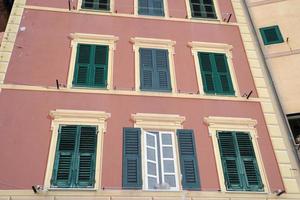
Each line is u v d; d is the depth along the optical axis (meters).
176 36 13.87
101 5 14.33
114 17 14.02
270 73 13.48
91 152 10.27
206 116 11.70
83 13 13.93
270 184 10.52
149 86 12.12
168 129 11.20
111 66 12.40
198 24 14.49
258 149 11.20
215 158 10.78
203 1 15.33
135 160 10.34
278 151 11.24
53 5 13.98
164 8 14.71
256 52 13.98
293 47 14.42
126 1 14.65
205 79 12.66
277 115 12.20
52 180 9.63
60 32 13.17
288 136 11.69
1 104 10.95
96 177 9.84
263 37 14.86
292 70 13.73
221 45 13.77
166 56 13.07
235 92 12.55
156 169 10.44
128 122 11.14
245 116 11.97
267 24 15.34
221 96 12.31
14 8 13.53
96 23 13.70
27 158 9.98
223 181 10.34
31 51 12.41
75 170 9.88
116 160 10.28
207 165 10.62
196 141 11.08
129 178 9.97
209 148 11.00
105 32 13.46
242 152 11.00
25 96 11.23
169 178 10.30
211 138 11.22
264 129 11.74
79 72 12.05
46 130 10.61
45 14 13.62
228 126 11.55
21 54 12.27
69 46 12.80
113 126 10.97
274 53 14.30
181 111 11.68
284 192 10.33
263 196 10.20
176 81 12.45
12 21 13.15
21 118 10.75
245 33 14.55
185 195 9.90
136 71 12.42
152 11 14.52
